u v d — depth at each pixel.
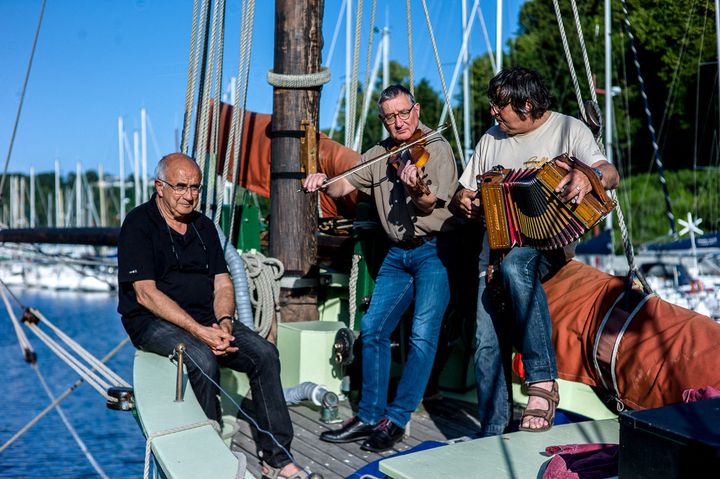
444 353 4.04
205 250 3.58
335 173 5.15
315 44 4.52
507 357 3.25
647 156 23.81
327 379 4.17
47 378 21.73
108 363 23.77
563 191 2.72
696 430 1.87
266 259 4.37
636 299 3.27
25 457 14.49
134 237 3.40
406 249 3.63
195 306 3.50
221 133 5.85
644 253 17.30
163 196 3.47
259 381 3.31
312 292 4.59
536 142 3.12
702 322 2.98
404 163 3.35
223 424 3.41
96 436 15.89
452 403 4.23
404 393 3.48
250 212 4.88
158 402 2.69
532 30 25.09
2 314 35.47
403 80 28.69
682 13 11.20
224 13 4.55
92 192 46.56
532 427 2.82
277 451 3.21
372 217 4.21
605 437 2.71
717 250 15.23
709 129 18.00
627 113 20.19
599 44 21.16
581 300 3.43
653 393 2.98
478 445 2.62
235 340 3.38
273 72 4.54
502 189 2.97
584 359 3.32
